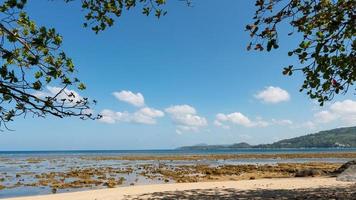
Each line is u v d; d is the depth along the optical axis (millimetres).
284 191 18984
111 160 88375
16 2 6031
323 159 83312
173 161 79375
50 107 6254
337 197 15914
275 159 86625
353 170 25891
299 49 8562
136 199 17250
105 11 8680
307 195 17000
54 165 64000
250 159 88375
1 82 5797
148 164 65562
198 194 18516
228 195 17953
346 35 9219
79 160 89562
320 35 9055
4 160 90125
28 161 83562
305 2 8570
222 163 68062
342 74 9055
